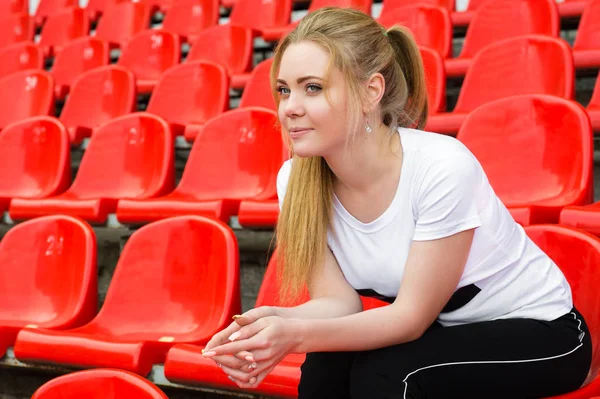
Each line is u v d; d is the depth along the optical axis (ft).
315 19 3.66
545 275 3.90
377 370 3.58
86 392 4.09
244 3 15.81
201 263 6.56
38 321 7.13
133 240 6.90
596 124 7.92
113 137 10.07
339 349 3.61
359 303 4.09
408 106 3.99
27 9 20.36
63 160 10.28
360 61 3.62
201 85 11.90
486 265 3.77
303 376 4.02
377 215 3.85
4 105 13.30
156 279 6.73
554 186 6.93
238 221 7.76
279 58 3.77
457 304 3.85
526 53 9.41
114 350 5.80
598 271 4.43
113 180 9.86
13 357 6.53
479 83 9.63
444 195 3.61
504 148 7.30
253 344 3.43
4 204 9.45
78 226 7.30
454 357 3.60
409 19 12.33
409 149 3.76
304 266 4.09
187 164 9.37
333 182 4.02
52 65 16.79
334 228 4.03
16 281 7.45
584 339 3.86
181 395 5.81
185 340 6.03
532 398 3.77
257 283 7.69
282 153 8.93
